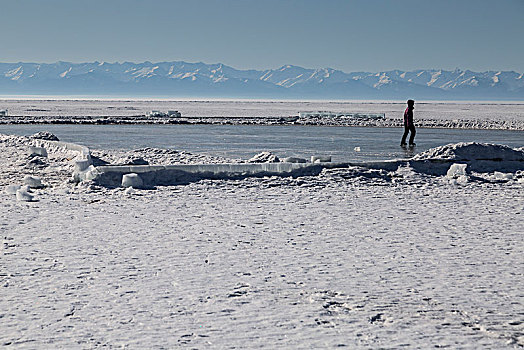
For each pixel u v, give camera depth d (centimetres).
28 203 1542
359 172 2091
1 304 805
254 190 1806
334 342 696
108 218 1373
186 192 1753
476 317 780
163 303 814
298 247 1123
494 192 1852
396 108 16475
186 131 4706
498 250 1116
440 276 951
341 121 6512
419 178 2102
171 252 1074
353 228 1297
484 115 10431
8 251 1067
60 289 866
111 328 729
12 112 9344
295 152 3033
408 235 1234
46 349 671
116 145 3359
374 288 890
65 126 5306
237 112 10444
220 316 771
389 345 691
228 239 1179
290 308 802
